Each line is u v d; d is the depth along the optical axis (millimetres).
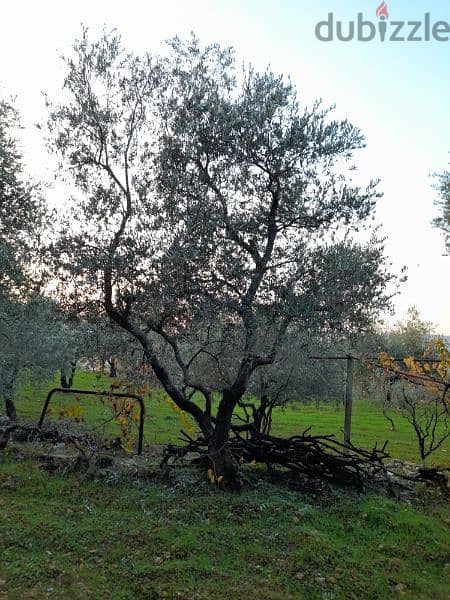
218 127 6957
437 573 5723
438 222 19641
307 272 6766
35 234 10812
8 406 15141
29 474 7176
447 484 8203
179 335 7324
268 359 6758
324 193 7113
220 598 4711
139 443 8438
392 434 17812
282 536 5844
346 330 6840
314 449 7797
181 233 6582
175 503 6500
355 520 6570
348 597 4969
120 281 6859
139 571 5004
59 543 5461
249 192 7316
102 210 7098
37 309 13297
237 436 8125
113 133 7422
